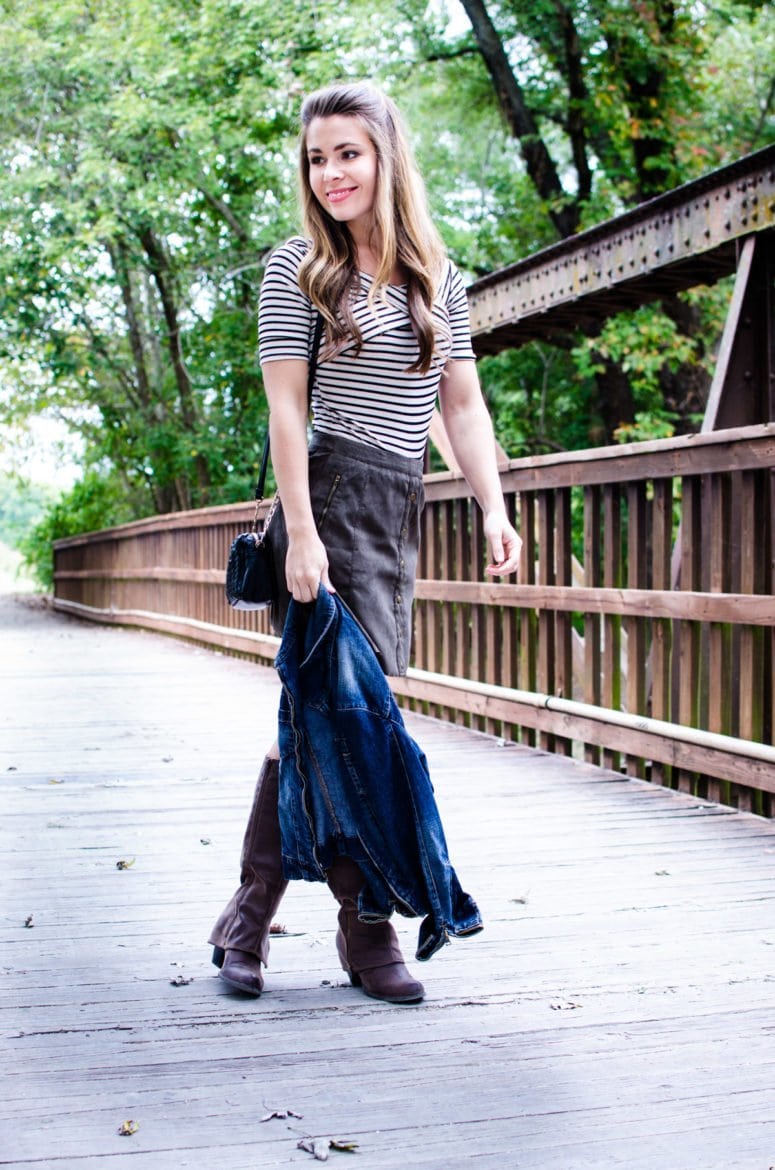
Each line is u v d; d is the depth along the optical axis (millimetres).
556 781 4707
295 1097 1983
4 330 15727
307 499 2287
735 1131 1866
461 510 6191
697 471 4324
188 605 11984
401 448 2381
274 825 2496
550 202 14727
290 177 14586
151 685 8117
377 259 2350
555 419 17000
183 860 3561
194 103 14242
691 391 14891
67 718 6500
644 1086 2023
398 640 2398
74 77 14883
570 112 14820
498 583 5773
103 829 3947
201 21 13820
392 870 2285
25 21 14586
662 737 4512
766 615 3979
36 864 3510
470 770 4941
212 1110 1938
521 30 14305
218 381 16859
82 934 2867
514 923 2920
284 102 14336
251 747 5559
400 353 2342
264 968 2635
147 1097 1984
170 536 12688
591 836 3803
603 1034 2244
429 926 2287
